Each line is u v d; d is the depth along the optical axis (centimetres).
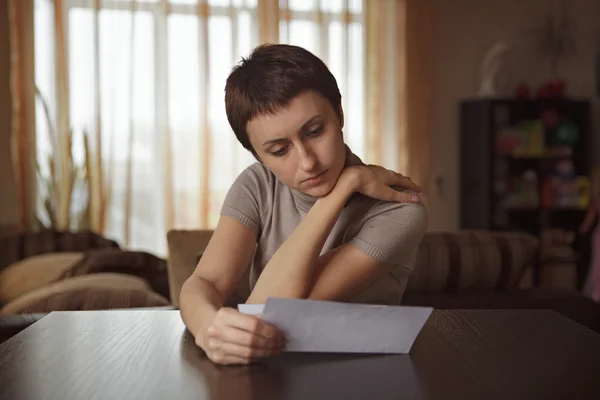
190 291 119
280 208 138
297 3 570
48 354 102
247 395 84
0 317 224
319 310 97
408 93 587
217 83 551
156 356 101
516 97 578
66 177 502
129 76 532
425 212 131
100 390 86
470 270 230
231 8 550
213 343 97
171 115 545
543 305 224
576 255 607
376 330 99
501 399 82
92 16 519
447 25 606
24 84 498
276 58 111
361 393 84
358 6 584
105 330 117
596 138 644
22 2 497
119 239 536
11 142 493
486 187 576
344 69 579
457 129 611
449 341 108
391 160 591
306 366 95
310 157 113
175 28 542
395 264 131
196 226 552
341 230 134
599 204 576
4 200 492
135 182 541
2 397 84
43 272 368
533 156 595
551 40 627
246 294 148
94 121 521
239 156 557
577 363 96
